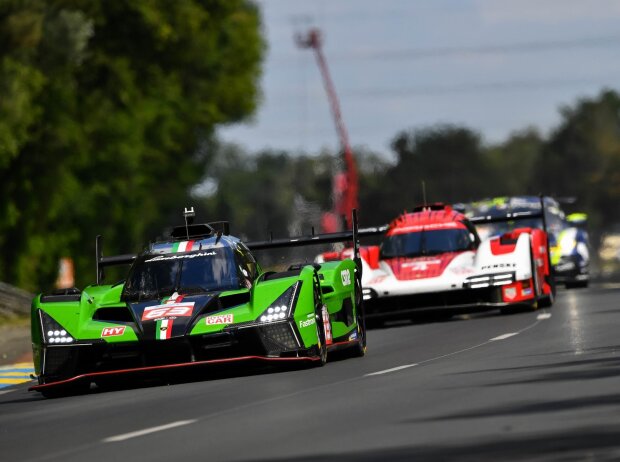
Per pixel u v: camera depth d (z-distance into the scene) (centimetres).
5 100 11450
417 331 5803
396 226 6725
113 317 3984
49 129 13212
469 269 6284
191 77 17100
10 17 11412
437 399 2986
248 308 3916
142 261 4225
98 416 3206
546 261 6831
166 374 3853
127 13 14850
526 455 2214
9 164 13125
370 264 6475
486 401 2892
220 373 4109
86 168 14625
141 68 15500
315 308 4041
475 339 4906
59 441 2788
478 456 2227
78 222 14875
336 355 4616
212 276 4122
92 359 3862
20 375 5172
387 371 3778
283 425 2730
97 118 14312
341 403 3033
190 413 3064
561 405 2752
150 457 2436
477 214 9906
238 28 18025
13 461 2559
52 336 3903
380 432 2538
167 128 16200
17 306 9469
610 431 2389
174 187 17900
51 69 12288
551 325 5350
